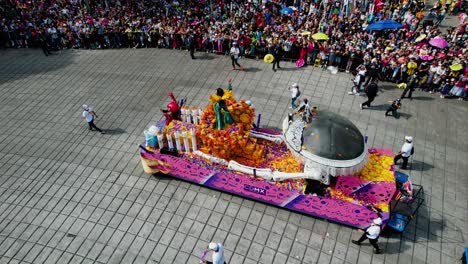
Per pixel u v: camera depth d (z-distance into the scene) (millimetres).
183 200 14883
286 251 12969
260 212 14305
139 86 22250
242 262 12625
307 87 21609
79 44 26891
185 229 13758
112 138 18234
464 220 14078
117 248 13180
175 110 16031
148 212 14445
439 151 17250
